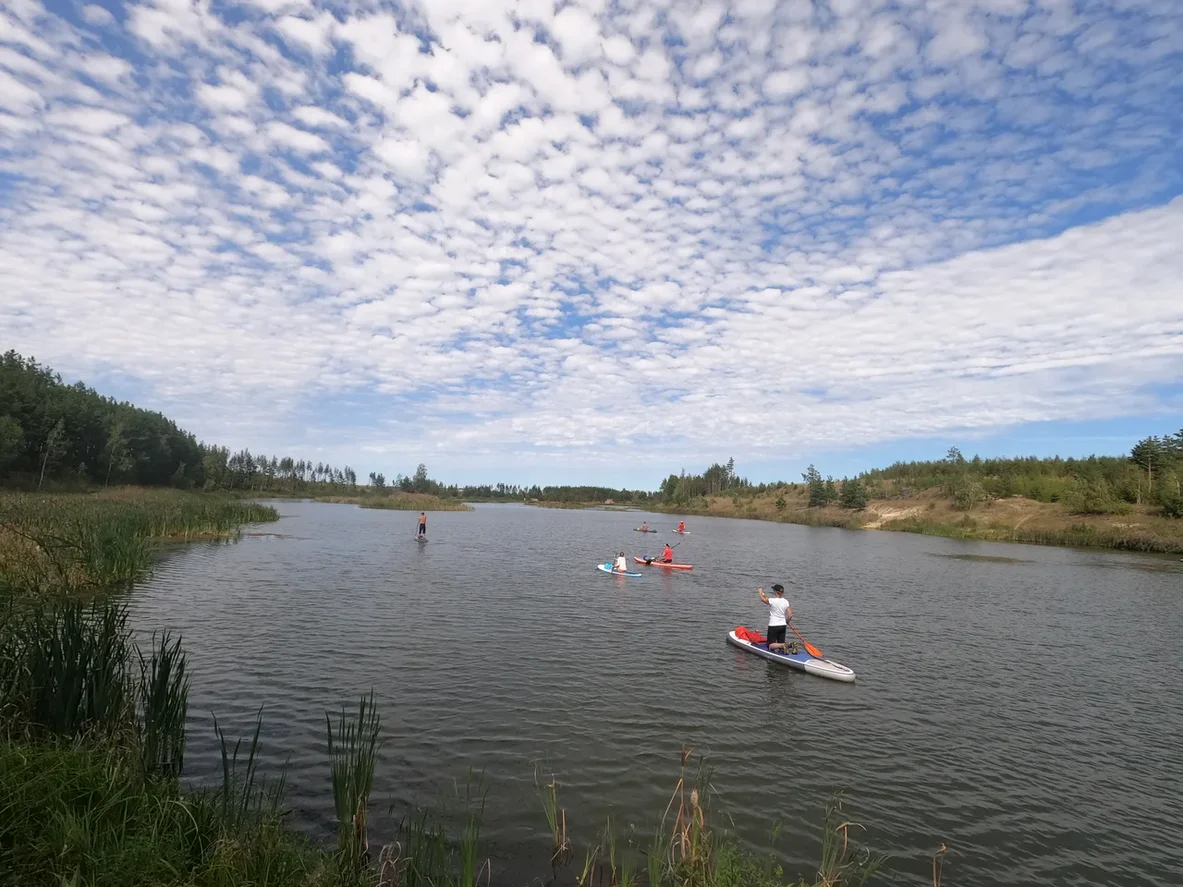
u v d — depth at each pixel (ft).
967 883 24.70
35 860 16.61
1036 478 302.86
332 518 230.07
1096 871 26.13
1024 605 90.89
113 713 25.76
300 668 46.21
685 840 22.53
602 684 46.68
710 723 40.16
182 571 85.40
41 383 246.88
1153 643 69.15
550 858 23.88
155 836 18.65
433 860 22.76
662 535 221.05
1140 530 207.31
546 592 86.17
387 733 35.42
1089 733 42.16
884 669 55.57
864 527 302.25
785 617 56.70
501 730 36.88
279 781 28.37
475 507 439.63
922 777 34.22
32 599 49.93
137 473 280.92
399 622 63.00
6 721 22.79
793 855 25.62
